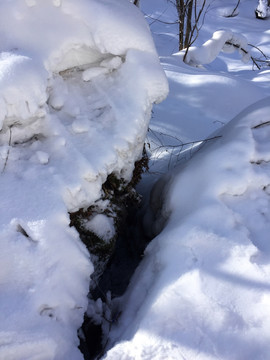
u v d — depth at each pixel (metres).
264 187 2.19
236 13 11.99
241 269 1.79
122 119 2.24
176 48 8.73
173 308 1.71
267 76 6.37
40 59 2.07
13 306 1.58
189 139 4.09
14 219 1.73
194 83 4.82
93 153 2.09
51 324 1.63
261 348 1.59
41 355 1.56
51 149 2.07
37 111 2.04
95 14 2.19
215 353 1.57
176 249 1.93
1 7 2.09
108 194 2.30
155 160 3.67
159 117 4.36
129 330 1.77
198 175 2.28
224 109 4.54
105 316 2.02
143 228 2.81
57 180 1.92
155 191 2.79
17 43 2.07
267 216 2.07
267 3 11.52
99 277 2.36
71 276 1.77
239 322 1.65
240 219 2.02
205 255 1.84
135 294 1.97
